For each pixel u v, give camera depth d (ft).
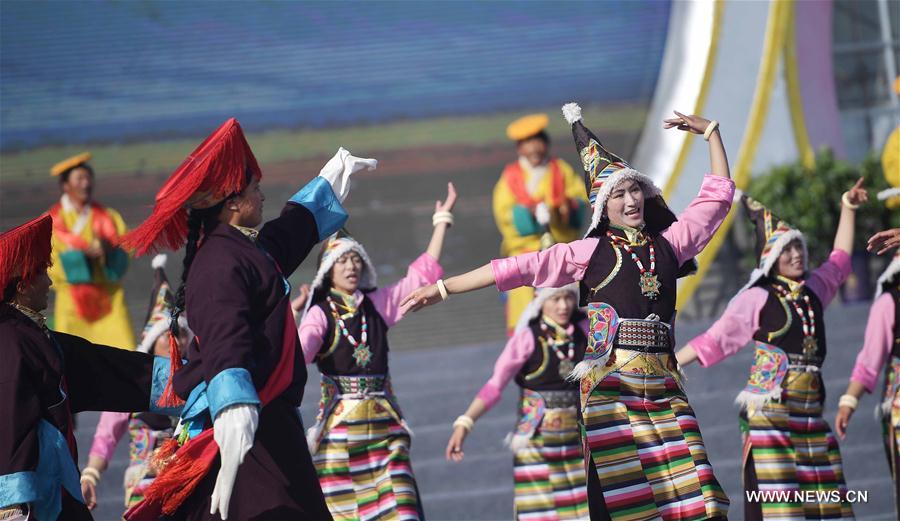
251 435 24.57
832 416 57.47
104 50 105.29
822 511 39.93
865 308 65.62
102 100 104.47
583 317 44.70
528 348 44.01
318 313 39.91
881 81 79.82
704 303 76.23
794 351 40.37
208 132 104.94
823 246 71.10
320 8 106.73
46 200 101.50
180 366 28.14
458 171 103.50
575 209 62.08
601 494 31.14
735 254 76.02
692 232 32.96
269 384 26.48
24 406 27.40
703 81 78.43
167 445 26.81
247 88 106.01
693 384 60.49
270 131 105.50
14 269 28.35
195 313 25.94
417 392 62.54
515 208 61.52
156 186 103.45
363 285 40.91
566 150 102.68
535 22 105.09
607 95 103.09
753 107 77.92
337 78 106.11
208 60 106.01
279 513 26.00
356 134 105.50
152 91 105.09
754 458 40.27
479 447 59.26
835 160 73.77
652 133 80.74
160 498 26.22
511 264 32.01
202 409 26.23
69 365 29.50
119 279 63.98
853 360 61.52
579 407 32.30
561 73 104.06
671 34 82.12
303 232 28.94
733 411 58.49
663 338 31.99
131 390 29.76
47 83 104.12
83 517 28.35
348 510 38.86
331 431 39.42
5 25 104.68
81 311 62.75
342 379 39.73
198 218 27.76
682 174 78.02
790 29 78.38
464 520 54.80
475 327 84.38
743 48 78.64
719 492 30.48
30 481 27.04
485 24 105.60
